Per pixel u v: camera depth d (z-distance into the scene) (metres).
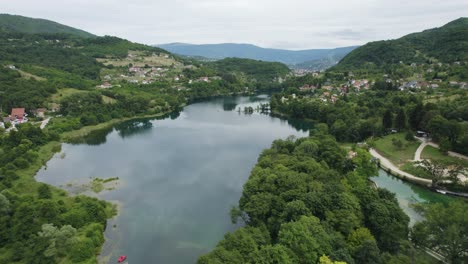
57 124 170.00
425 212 65.81
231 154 133.38
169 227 76.06
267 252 47.72
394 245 55.03
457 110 134.38
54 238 59.88
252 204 67.50
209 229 75.12
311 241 48.88
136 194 94.50
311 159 89.38
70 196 91.56
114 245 68.44
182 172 112.62
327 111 192.38
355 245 52.59
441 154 112.69
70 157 131.50
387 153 122.62
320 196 63.22
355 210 60.19
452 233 46.91
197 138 161.62
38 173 111.75
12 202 74.50
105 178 107.12
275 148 110.44
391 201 65.88
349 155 104.69
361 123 147.50
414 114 143.25
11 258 58.69
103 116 197.62
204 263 48.34
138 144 151.62
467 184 88.62
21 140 132.00
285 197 67.19
